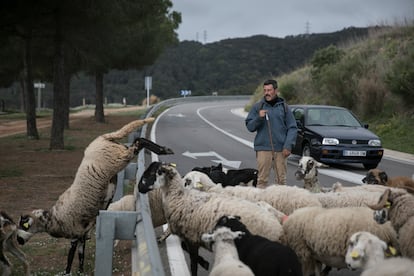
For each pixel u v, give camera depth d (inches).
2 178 532.4
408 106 1074.7
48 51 1005.2
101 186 267.4
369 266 202.8
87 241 325.7
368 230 230.4
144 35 1163.3
